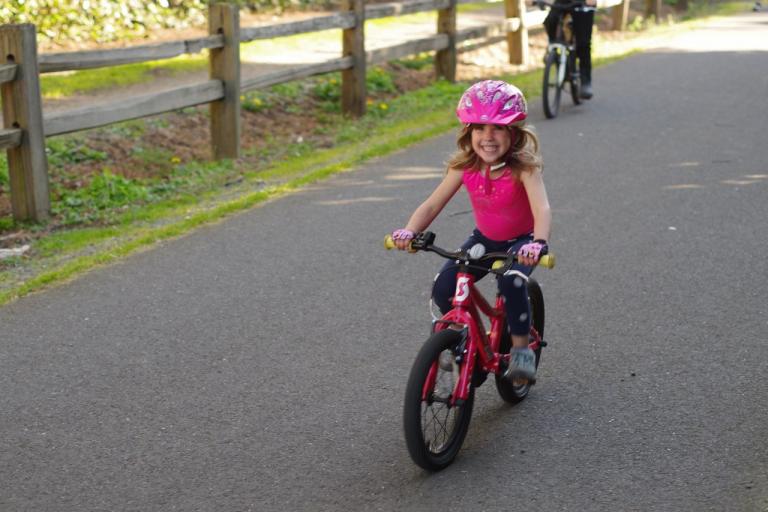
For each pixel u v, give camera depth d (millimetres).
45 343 5426
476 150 4082
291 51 13789
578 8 11125
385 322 5672
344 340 5430
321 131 10859
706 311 5746
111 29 13391
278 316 5766
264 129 10852
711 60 14734
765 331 5457
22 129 7543
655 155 9344
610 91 12547
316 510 3840
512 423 4523
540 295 4844
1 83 7469
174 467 4176
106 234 7328
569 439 4352
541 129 10508
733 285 6148
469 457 4223
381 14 11711
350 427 4504
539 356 4898
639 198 7988
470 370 4129
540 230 3986
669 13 22016
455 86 13047
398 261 6680
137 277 6414
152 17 14398
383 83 12898
